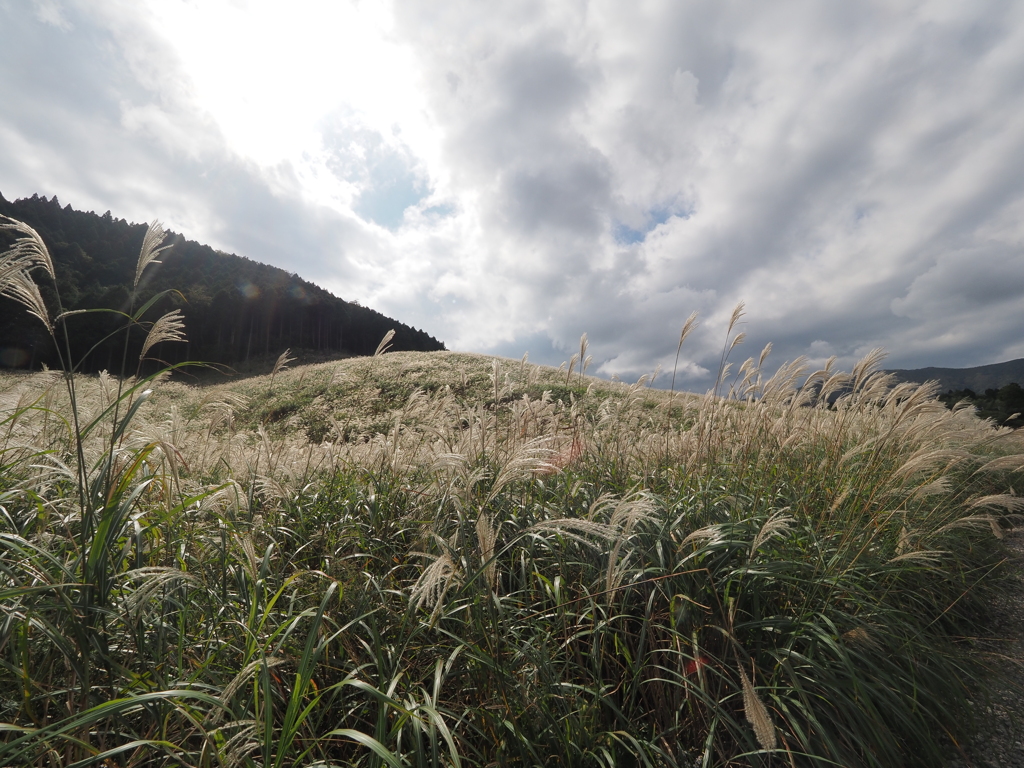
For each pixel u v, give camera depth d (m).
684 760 2.05
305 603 2.64
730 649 2.46
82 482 2.00
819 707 2.25
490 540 2.00
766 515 3.54
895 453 4.36
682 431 4.71
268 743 1.47
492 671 2.05
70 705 1.73
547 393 5.21
